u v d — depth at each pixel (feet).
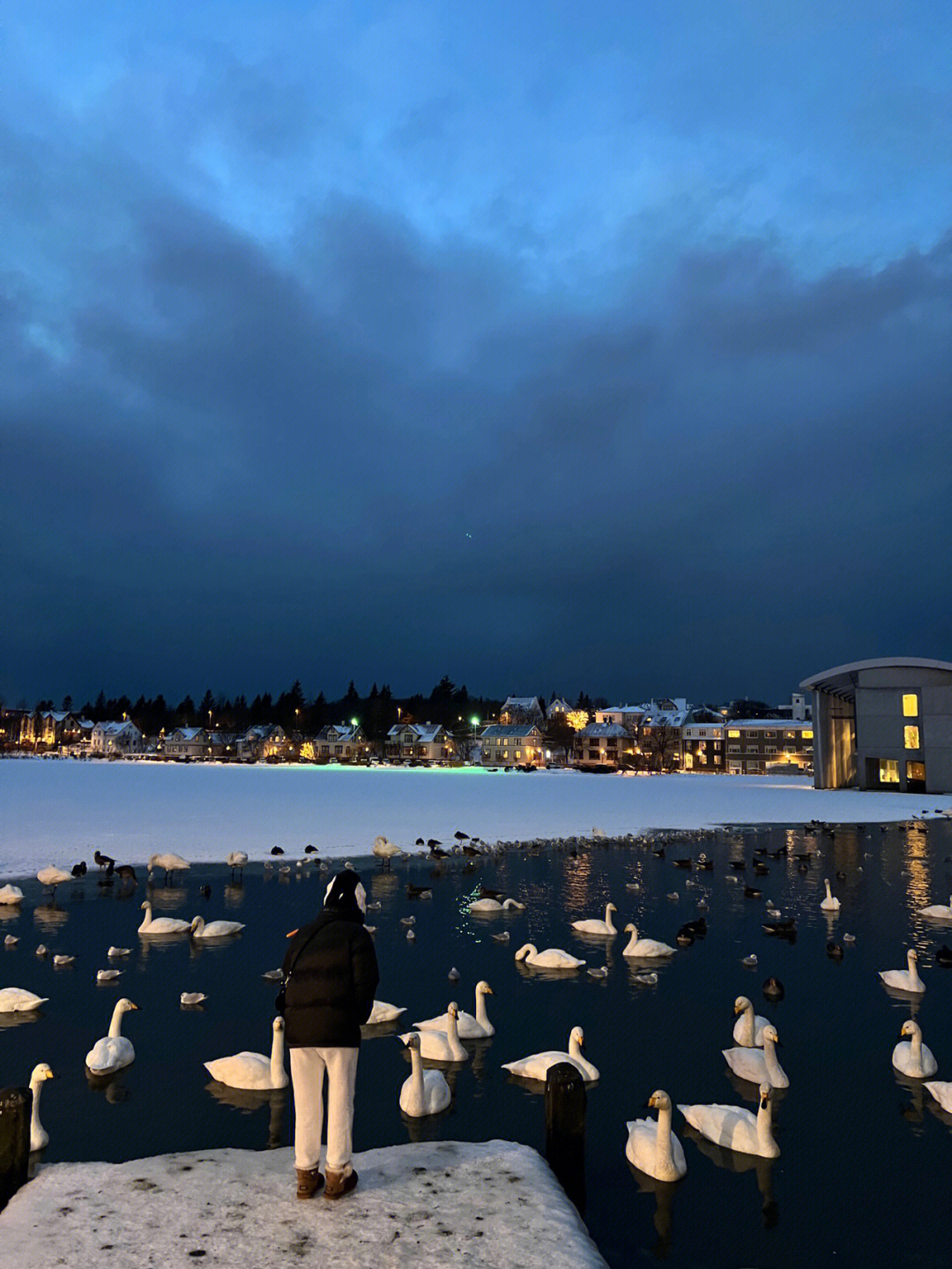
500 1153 23.35
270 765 518.37
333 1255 17.66
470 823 156.15
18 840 117.80
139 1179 21.34
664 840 136.56
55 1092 36.22
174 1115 33.91
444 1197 20.47
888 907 82.43
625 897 87.40
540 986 53.98
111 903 79.46
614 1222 26.61
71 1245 17.93
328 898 21.75
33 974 55.11
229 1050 41.52
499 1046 42.86
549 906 82.43
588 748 531.50
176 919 71.56
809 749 472.44
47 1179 21.27
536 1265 17.40
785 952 63.98
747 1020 43.11
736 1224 26.55
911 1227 26.45
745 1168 30.25
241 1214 19.42
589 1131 33.22
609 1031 45.09
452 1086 37.06
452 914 78.07
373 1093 36.24
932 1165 30.48
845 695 303.07
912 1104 35.86
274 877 94.12
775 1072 37.58
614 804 206.28
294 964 20.77
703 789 279.49
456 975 54.90
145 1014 47.06
